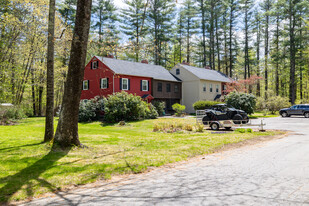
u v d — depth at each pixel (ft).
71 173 17.24
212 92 117.19
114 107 67.51
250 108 81.41
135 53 30.12
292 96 121.19
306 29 117.19
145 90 95.45
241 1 149.18
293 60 123.24
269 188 13.88
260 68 159.12
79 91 25.76
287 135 39.47
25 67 74.64
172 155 23.68
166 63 162.61
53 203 12.16
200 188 14.14
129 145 28.99
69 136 25.57
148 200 12.27
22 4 43.70
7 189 13.80
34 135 36.63
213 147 28.09
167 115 94.07
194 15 153.79
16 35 52.60
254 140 34.14
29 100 87.40
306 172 17.28
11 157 21.50
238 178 16.12
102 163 20.20
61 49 33.19
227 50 157.07
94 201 12.34
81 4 24.54
